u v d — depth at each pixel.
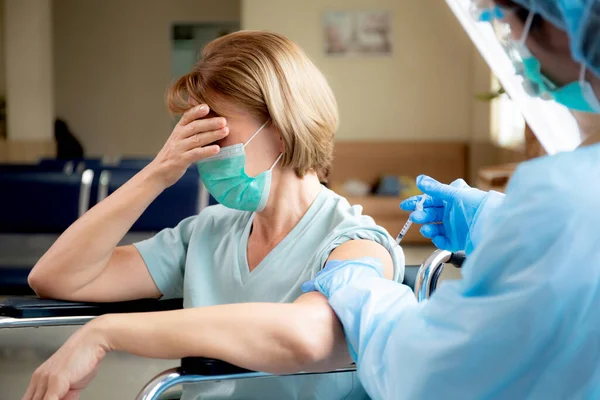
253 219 1.60
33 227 3.66
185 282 1.60
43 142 9.38
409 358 0.98
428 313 0.99
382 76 8.12
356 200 6.94
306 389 1.49
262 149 1.46
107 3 11.20
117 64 11.29
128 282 1.60
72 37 11.26
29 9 9.19
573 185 0.89
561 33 0.93
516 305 0.89
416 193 7.18
